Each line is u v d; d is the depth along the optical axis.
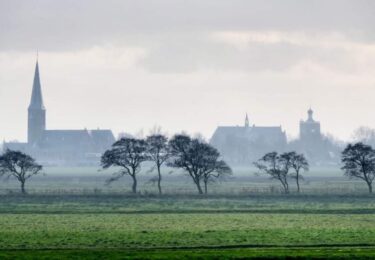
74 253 191.38
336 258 181.75
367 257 182.50
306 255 184.75
